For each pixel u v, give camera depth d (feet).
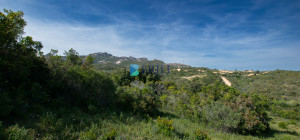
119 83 87.71
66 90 29.84
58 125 17.20
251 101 37.22
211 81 208.54
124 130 20.33
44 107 23.16
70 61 37.68
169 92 97.91
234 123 30.63
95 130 18.19
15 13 24.08
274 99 137.39
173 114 45.47
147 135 20.11
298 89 161.07
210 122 34.63
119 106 36.94
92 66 40.11
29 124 16.46
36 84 24.04
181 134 22.70
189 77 246.88
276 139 29.78
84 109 27.94
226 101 38.27
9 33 21.97
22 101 19.10
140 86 74.84
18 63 22.35
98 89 33.24
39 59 29.30
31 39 27.20
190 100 61.82
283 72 250.78
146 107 37.65
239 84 213.66
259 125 32.17
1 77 19.90
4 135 12.50
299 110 100.94
